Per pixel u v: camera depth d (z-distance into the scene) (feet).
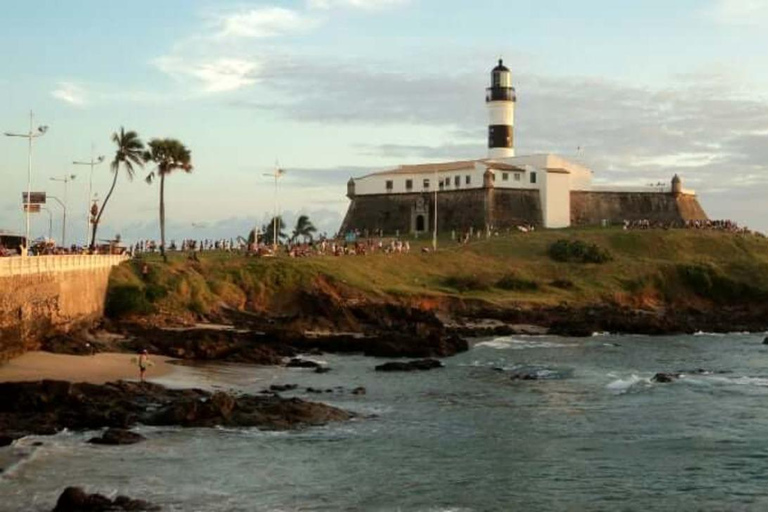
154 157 399.44
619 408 192.85
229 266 380.17
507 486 129.49
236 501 118.32
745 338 364.38
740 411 189.06
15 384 166.50
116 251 398.01
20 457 132.67
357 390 210.59
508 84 634.02
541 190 598.34
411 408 190.08
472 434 164.55
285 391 207.62
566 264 483.92
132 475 127.54
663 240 539.70
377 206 622.54
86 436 148.66
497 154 636.89
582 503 121.60
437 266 458.09
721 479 134.00
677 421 178.29
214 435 154.92
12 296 202.39
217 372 234.58
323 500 120.47
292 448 148.66
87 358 226.99
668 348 322.14
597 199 619.26
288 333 305.32
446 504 119.96
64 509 108.78
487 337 352.28
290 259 404.98
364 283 396.37
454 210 595.06
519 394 211.00
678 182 631.15
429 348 293.23
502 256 490.90
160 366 234.17
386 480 131.44
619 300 445.78
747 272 486.38
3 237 348.59
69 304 260.42
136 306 325.42
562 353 302.86
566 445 156.25
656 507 120.16
